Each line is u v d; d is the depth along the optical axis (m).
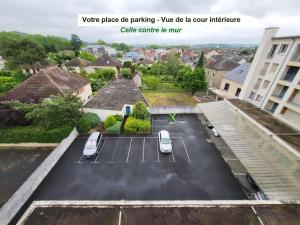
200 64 54.72
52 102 21.11
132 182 16.59
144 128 24.95
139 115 27.06
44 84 25.44
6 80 40.44
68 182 16.50
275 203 10.66
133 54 121.25
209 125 27.14
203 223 9.58
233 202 10.70
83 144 22.25
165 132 23.22
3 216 12.11
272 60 24.00
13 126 22.28
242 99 29.41
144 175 17.47
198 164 19.16
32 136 21.09
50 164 17.94
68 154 20.42
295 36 20.20
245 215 9.99
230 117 24.02
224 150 21.72
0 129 21.52
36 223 9.50
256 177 13.38
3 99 24.20
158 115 31.95
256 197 14.52
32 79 25.89
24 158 19.53
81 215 9.92
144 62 88.81
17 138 21.09
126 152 21.02
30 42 50.75
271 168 14.25
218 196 15.10
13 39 50.47
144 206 10.45
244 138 18.80
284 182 12.82
